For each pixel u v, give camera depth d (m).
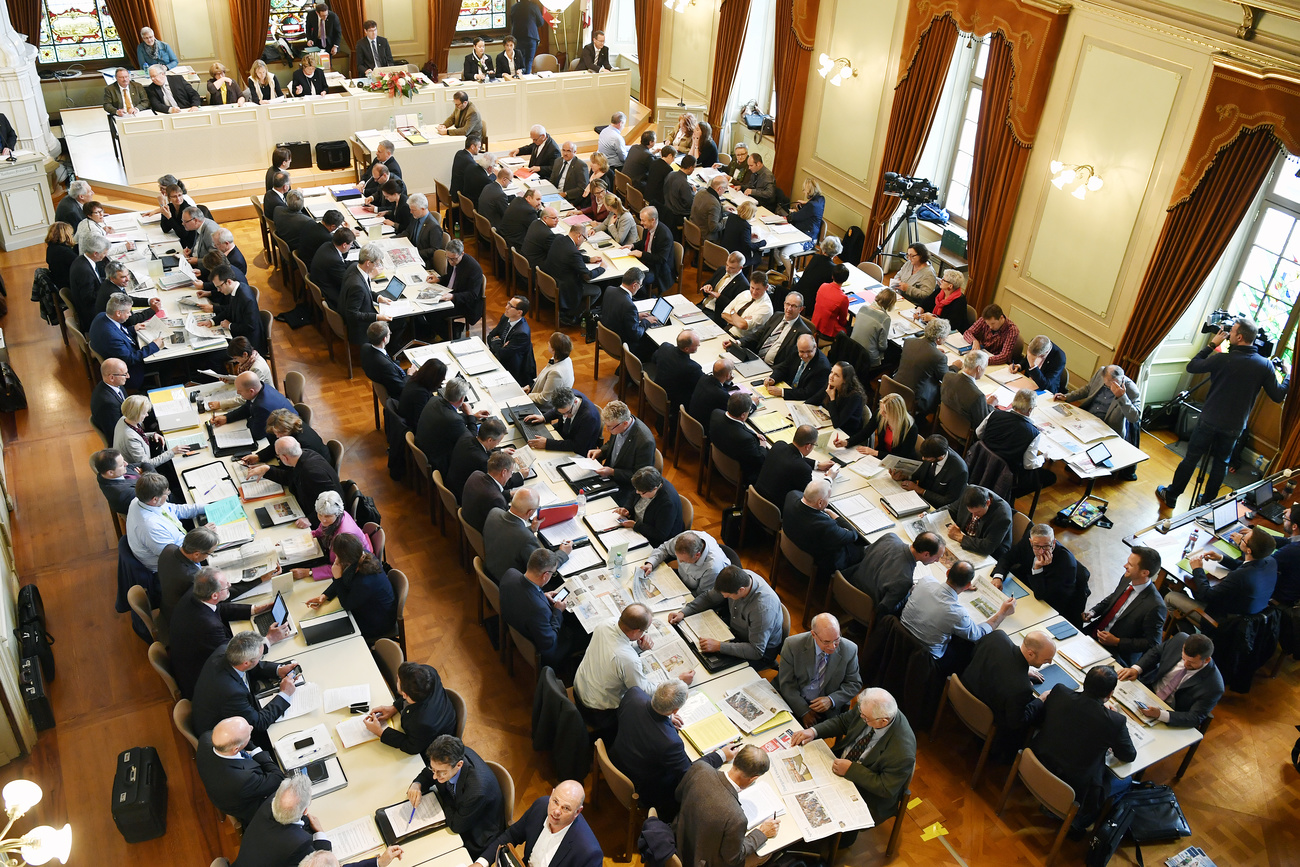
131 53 14.77
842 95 12.56
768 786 5.24
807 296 10.52
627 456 7.40
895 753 5.29
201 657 5.60
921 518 7.10
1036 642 5.68
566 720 5.50
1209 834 6.05
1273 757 6.61
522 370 9.08
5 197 11.65
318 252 9.76
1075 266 9.75
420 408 8.12
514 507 6.39
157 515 6.37
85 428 9.11
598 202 11.76
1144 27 8.50
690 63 15.53
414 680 5.15
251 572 6.23
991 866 5.74
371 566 5.99
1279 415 9.01
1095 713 5.39
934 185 12.23
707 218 11.73
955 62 11.57
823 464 7.62
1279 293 8.91
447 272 10.24
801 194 13.82
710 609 6.27
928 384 8.87
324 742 5.24
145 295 9.30
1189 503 8.94
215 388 8.05
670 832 4.96
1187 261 8.53
